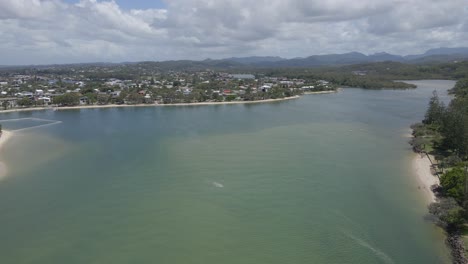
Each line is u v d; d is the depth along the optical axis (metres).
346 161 86.88
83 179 76.81
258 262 46.62
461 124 87.94
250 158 89.25
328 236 52.41
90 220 58.22
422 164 84.69
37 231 55.12
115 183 73.94
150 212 60.53
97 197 67.06
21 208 62.91
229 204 63.06
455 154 86.06
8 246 51.12
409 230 53.69
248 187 70.44
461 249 46.38
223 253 48.66
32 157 95.12
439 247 49.09
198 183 72.81
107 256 48.41
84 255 48.75
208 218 58.09
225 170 80.44
